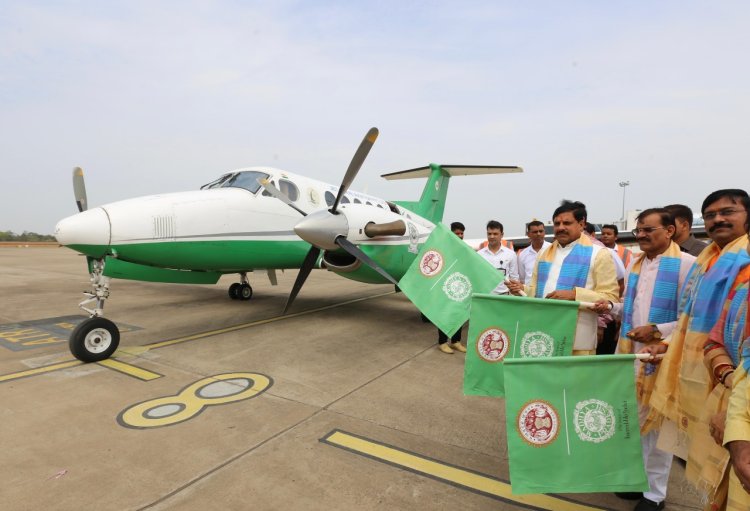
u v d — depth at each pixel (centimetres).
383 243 709
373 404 373
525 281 498
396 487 247
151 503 227
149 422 327
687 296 204
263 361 496
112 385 409
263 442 297
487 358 261
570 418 205
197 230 603
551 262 292
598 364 208
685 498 247
